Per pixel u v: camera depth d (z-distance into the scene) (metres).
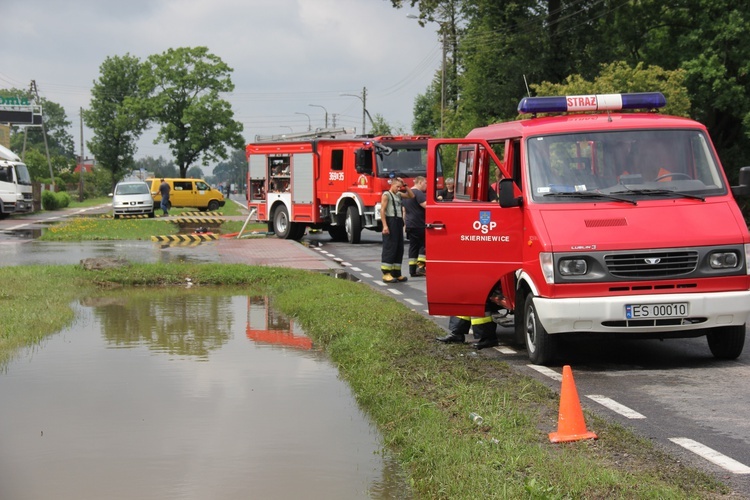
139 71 100.62
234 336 12.02
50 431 7.31
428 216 10.04
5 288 16.30
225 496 5.73
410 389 8.17
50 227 36.19
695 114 40.09
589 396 8.11
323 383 9.05
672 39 42.22
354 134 30.22
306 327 12.67
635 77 34.03
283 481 6.00
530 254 9.34
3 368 9.91
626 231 9.09
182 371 9.67
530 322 9.62
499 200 9.55
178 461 6.48
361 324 11.98
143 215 49.22
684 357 9.95
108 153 109.19
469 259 9.89
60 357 10.52
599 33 43.09
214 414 7.80
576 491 5.20
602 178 9.62
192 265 20.09
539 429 6.79
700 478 5.56
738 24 38.28
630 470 5.69
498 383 8.31
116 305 15.24
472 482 5.44
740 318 9.11
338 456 6.56
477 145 11.20
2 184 46.34
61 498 5.74
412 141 28.11
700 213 9.27
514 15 43.31
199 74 95.69
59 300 15.19
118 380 9.23
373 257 24.48
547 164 9.69
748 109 38.88
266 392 8.64
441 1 43.25
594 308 8.94
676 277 9.02
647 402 7.86
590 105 10.54
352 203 28.55
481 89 45.12
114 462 6.46
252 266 19.97
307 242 30.08
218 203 62.97
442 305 10.12
